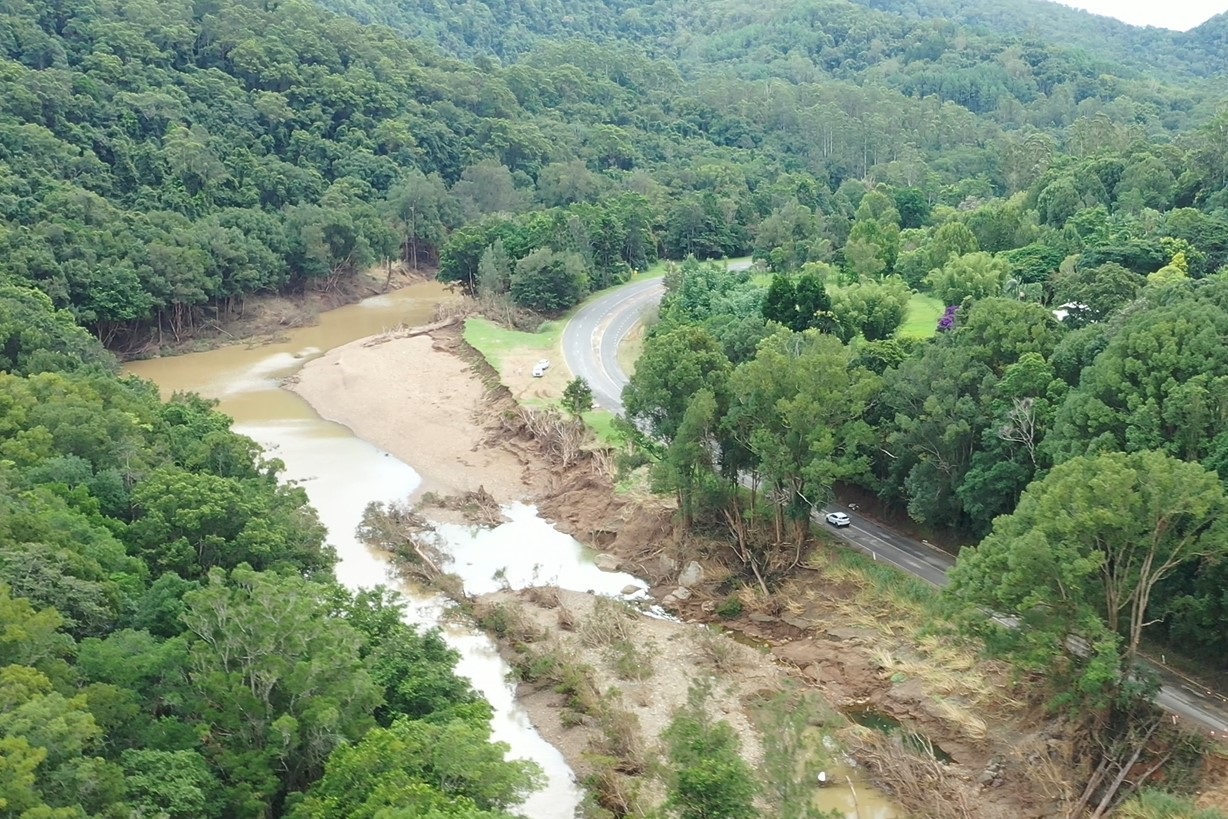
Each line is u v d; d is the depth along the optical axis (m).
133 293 145.75
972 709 62.25
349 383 132.62
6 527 53.69
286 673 47.22
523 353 134.75
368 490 102.00
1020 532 55.94
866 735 60.03
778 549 81.38
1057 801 53.66
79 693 43.66
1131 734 53.81
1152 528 52.06
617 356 133.75
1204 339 62.62
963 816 53.84
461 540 91.69
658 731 62.84
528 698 67.50
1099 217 144.00
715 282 140.62
